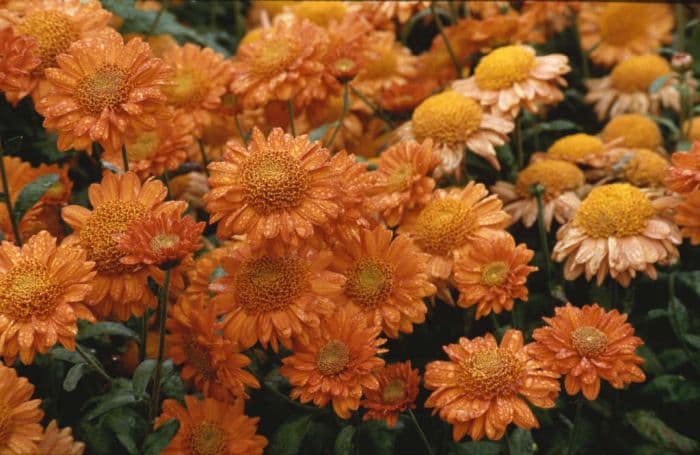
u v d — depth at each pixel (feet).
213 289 2.11
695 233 2.25
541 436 2.30
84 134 2.11
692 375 2.38
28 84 2.31
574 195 2.53
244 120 2.87
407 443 2.33
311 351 2.07
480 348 2.07
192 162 2.77
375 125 3.00
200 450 2.04
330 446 2.25
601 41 3.30
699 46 3.16
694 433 2.33
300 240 2.02
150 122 2.11
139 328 2.28
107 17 2.38
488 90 2.66
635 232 2.33
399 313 2.17
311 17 3.00
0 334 1.94
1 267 2.00
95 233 2.04
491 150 2.55
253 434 2.08
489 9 3.17
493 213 2.36
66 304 1.95
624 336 2.01
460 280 2.21
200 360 2.14
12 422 1.92
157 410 2.10
